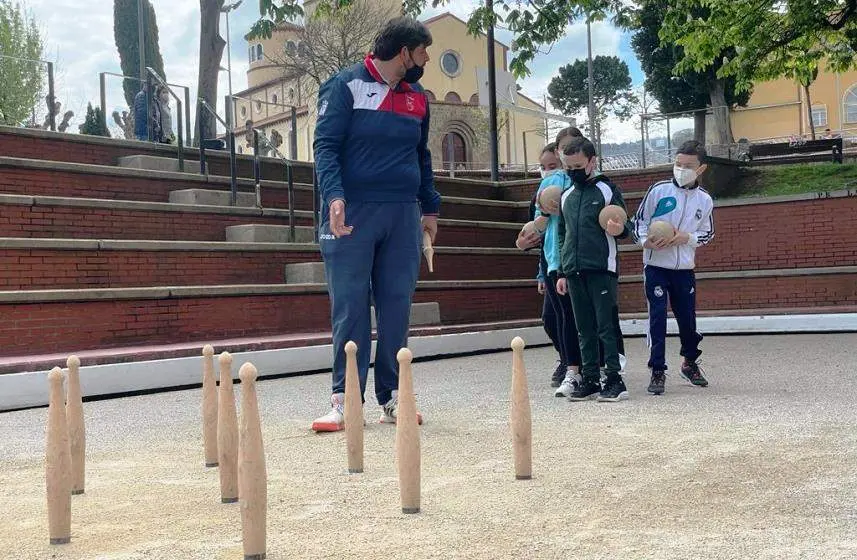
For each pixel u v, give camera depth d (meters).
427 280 13.25
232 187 12.97
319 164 5.74
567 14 15.21
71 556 3.17
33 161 11.27
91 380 7.95
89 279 9.87
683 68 17.64
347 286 5.77
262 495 3.02
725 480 3.93
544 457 4.58
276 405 7.11
